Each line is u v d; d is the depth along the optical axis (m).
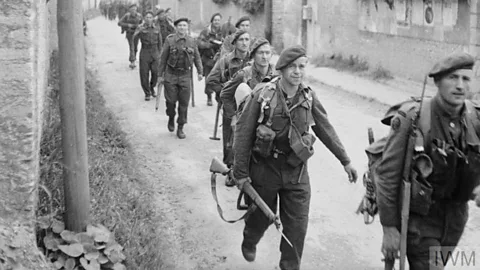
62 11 4.74
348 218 6.68
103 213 5.40
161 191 7.48
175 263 5.44
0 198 4.27
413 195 3.70
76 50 4.79
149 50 13.52
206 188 7.66
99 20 52.81
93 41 28.59
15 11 4.18
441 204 3.83
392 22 16.17
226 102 6.90
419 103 3.73
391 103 13.52
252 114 4.72
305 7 21.19
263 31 25.61
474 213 6.73
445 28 13.97
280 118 4.66
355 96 14.60
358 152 9.33
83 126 4.85
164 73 10.31
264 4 25.09
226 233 6.28
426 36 14.73
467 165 3.64
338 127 11.16
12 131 4.25
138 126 10.98
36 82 4.52
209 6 33.06
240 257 5.75
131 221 5.78
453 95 3.53
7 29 4.18
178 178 8.03
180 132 10.21
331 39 19.78
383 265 5.60
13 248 4.11
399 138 3.72
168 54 10.09
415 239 3.83
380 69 16.62
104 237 4.78
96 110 10.15
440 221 3.85
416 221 3.83
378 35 16.95
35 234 4.45
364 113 12.62
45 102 6.21
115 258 4.71
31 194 4.32
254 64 6.65
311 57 20.67
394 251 3.83
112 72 18.36
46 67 6.95
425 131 3.65
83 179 4.84
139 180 7.57
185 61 10.11
